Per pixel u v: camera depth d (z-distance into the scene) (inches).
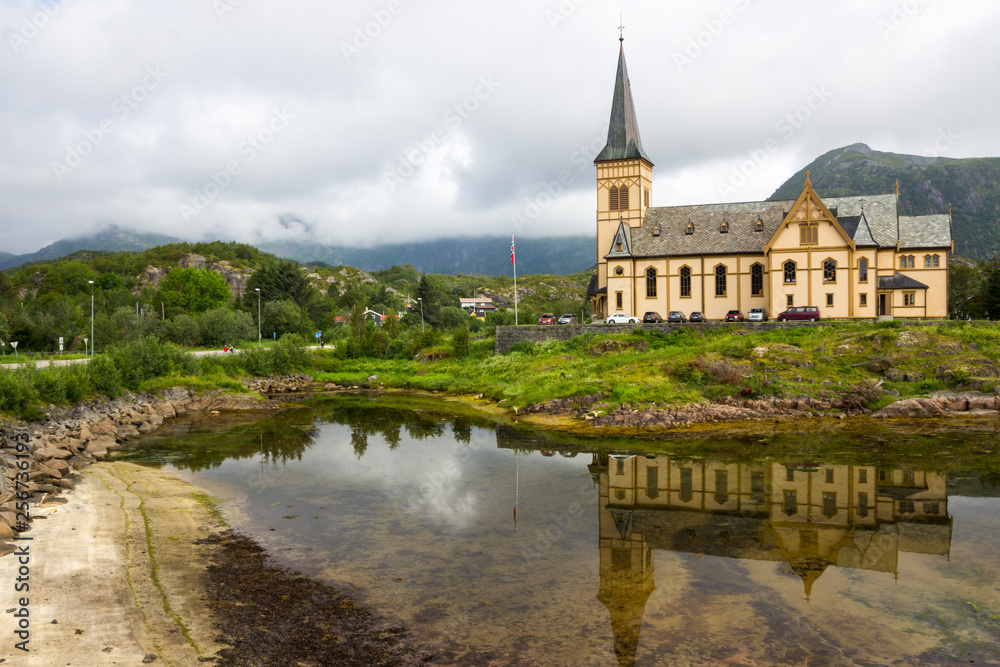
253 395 2394.2
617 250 3002.0
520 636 585.0
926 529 893.8
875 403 1761.8
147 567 730.8
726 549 815.7
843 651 560.7
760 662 540.7
